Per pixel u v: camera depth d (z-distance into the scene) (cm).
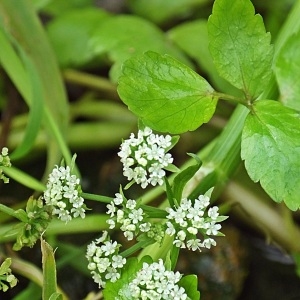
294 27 26
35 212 21
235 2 22
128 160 21
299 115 22
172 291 20
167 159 21
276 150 22
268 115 22
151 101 22
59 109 29
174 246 21
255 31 22
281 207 29
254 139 22
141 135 21
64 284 29
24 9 29
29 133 27
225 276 29
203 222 21
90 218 26
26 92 29
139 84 22
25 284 29
